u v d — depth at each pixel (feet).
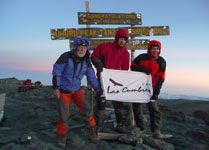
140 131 11.82
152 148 10.39
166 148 10.41
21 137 10.20
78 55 9.35
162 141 11.29
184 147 11.10
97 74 11.70
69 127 13.09
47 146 9.52
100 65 11.18
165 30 17.17
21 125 14.90
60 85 9.55
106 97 11.18
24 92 30.73
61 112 9.32
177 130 13.79
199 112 18.22
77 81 9.77
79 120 15.53
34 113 17.65
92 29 15.74
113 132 12.84
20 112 18.85
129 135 11.16
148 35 16.89
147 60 11.46
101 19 16.02
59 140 9.75
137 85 11.59
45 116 16.87
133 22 16.79
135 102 11.87
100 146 10.16
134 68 11.82
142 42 16.72
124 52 12.35
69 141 10.51
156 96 11.41
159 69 11.51
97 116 11.70
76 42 9.23
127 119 14.44
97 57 12.07
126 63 12.44
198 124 15.40
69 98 9.84
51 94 28.09
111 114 17.28
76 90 9.93
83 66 9.76
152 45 11.00
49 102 23.79
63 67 9.30
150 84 11.64
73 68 9.40
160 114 11.55
